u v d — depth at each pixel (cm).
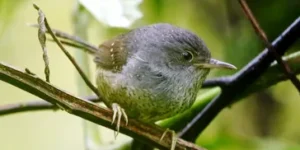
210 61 154
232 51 158
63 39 155
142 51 154
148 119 153
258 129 158
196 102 154
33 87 144
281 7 157
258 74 151
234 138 153
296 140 158
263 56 150
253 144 153
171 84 153
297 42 156
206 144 153
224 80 151
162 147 148
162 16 155
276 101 158
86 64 156
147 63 153
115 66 153
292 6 157
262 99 158
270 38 157
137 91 152
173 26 155
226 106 152
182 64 154
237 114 158
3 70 144
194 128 152
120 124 147
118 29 156
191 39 154
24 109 151
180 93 153
